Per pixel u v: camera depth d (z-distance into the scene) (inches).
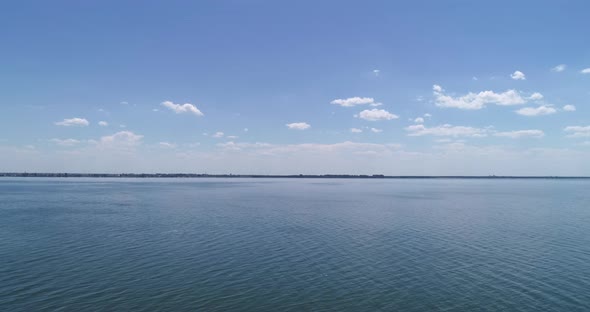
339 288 1190.9
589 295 1125.7
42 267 1386.6
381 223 2475.4
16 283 1213.1
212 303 1072.8
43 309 1019.3
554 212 3157.0
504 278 1283.2
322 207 3550.7
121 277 1282.0
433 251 1662.2
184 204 3801.7
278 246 1753.2
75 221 2507.4
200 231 2138.3
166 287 1191.6
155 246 1739.7
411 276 1306.6
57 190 6407.5
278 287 1197.7
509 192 6599.4
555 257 1555.1
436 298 1108.5
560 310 1020.5
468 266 1424.7
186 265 1429.6
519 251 1659.7
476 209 3388.3
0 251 1624.0
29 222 2452.0
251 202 4092.0
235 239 1909.4
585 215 2942.9
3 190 6318.9
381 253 1624.0
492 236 2006.6
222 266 1419.8
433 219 2679.6
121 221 2513.5
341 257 1556.3
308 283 1236.5
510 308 1035.9
